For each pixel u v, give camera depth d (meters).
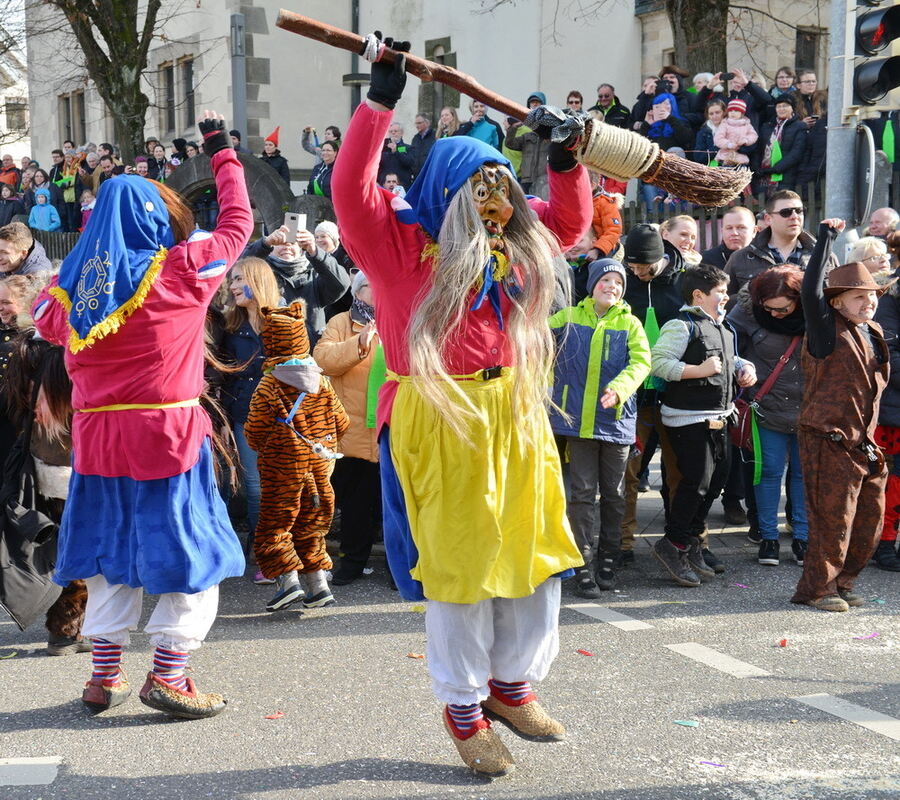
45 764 3.67
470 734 3.52
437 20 18.56
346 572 6.17
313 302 6.89
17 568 4.58
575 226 3.64
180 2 21.72
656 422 6.34
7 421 4.75
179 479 3.95
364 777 3.55
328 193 14.27
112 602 4.10
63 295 3.87
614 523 5.98
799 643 5.05
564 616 5.50
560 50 16.78
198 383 4.05
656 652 4.91
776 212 7.20
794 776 3.55
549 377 3.46
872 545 5.70
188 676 4.52
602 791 3.43
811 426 5.60
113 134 24.95
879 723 4.03
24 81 30.45
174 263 3.88
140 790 3.46
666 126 12.10
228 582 6.13
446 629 3.41
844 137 7.22
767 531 6.50
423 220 3.35
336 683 4.50
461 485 3.34
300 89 20.69
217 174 4.18
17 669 4.72
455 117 13.35
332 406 5.66
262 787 3.48
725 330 6.11
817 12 17.03
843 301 5.59
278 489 5.43
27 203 21.23
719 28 14.84
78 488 4.02
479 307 3.34
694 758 3.70
